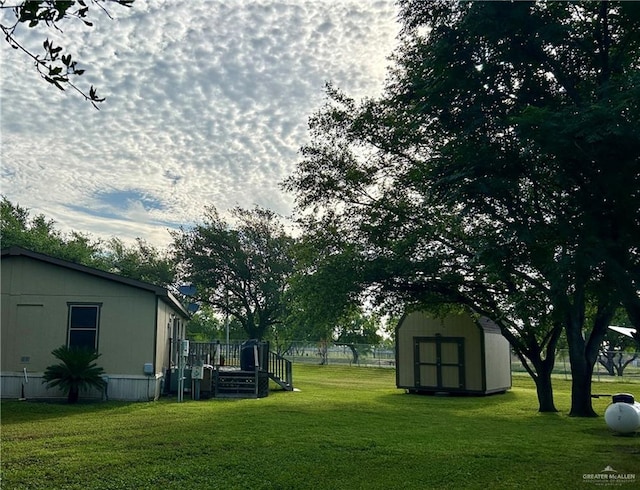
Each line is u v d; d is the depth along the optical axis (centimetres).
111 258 5153
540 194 986
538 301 1261
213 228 4097
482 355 2227
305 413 1334
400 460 841
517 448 959
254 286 4144
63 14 322
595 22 993
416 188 1600
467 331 2259
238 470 760
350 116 1770
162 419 1175
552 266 884
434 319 2195
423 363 2297
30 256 1564
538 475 773
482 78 1014
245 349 1916
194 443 915
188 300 4116
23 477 701
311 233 1855
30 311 1557
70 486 672
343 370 3647
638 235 811
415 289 1753
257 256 4088
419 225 1702
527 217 965
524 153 858
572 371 1575
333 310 1727
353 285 1705
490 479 749
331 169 1806
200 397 1678
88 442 912
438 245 1686
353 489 689
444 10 1090
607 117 758
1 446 873
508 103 1027
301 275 1897
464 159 997
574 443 1030
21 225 4619
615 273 810
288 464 796
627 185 780
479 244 1045
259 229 4138
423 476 754
